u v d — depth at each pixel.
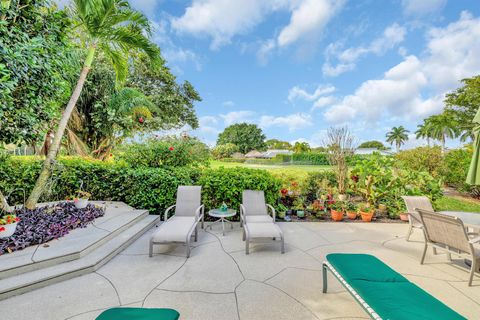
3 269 2.54
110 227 4.04
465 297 2.56
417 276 3.03
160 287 2.69
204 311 2.28
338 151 7.51
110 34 4.68
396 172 6.39
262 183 5.39
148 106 9.85
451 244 3.04
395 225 5.31
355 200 7.08
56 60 4.14
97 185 5.76
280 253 3.72
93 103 8.57
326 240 4.33
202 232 4.73
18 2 3.59
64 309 2.26
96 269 3.05
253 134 51.94
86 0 4.02
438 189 5.95
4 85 2.91
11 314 2.16
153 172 5.52
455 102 19.73
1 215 3.73
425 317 1.58
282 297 2.53
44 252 3.00
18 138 4.07
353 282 2.07
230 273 3.04
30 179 5.48
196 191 4.88
